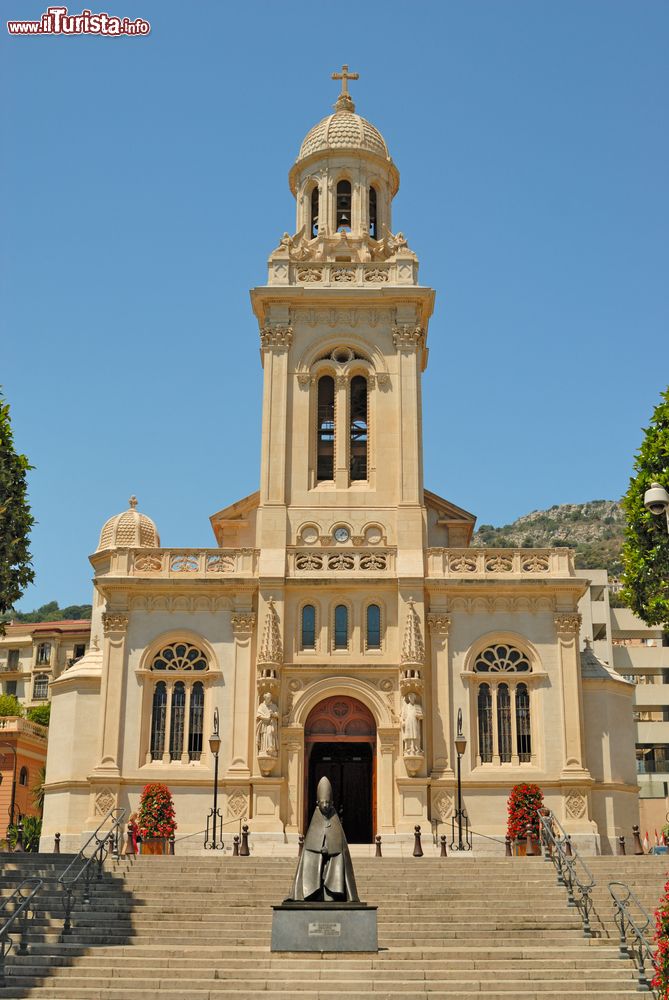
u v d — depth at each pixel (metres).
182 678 49.81
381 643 49.81
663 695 101.12
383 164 58.44
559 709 49.12
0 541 41.03
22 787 76.69
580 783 47.81
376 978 27.72
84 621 121.38
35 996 26.97
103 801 48.06
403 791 47.47
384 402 53.22
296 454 52.62
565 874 36.62
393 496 51.97
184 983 27.33
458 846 45.44
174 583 50.38
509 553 51.12
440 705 49.00
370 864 38.22
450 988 27.25
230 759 48.56
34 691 114.25
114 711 49.19
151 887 35.75
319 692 49.03
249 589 50.50
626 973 28.53
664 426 43.34
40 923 32.22
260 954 29.03
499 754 48.81
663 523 42.22
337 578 50.09
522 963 28.98
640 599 43.06
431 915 33.38
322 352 54.06
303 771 48.34
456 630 50.19
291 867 37.97
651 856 38.44
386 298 53.91
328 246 56.03
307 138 59.50
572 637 49.88
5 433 41.88
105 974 28.34
